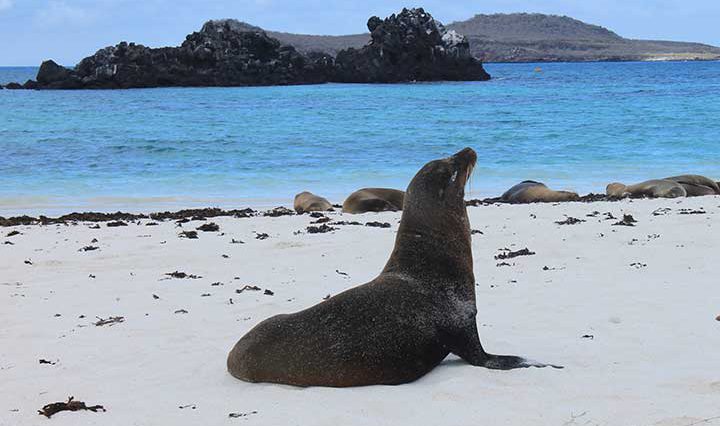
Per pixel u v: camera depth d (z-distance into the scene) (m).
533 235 14.27
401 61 109.38
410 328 6.08
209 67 101.81
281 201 22.73
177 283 10.82
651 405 5.22
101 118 52.16
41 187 24.78
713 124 41.53
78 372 6.75
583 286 9.95
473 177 27.38
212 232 15.49
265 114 54.69
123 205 21.83
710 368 6.14
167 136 39.78
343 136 39.56
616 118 46.94
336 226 16.12
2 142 36.94
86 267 12.16
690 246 12.59
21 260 12.72
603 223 15.34
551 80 118.62
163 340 7.76
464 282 6.48
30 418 5.50
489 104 62.94
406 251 6.50
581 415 5.08
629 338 7.32
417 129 42.84
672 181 21.12
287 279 10.98
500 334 7.72
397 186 25.66
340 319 6.04
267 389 5.91
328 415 5.23
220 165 29.97
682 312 8.32
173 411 5.51
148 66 99.25
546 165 29.55
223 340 7.71
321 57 111.31
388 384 6.01
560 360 6.65
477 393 5.63
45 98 78.38
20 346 7.70
